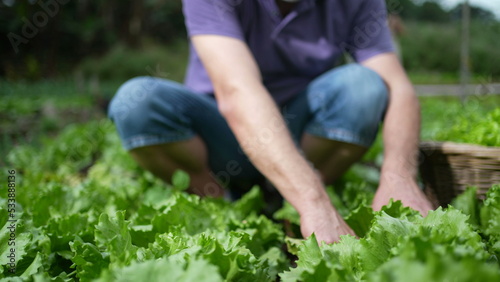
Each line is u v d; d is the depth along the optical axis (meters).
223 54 1.76
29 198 1.99
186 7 1.92
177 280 0.88
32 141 4.53
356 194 2.29
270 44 2.12
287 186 1.52
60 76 13.51
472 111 3.01
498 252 1.25
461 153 1.73
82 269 1.24
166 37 18.30
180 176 2.23
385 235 1.13
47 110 7.65
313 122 2.16
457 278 0.73
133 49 16.08
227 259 1.13
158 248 1.26
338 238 1.38
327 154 2.18
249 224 1.65
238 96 1.66
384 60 2.06
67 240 1.43
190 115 2.26
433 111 6.32
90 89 10.80
